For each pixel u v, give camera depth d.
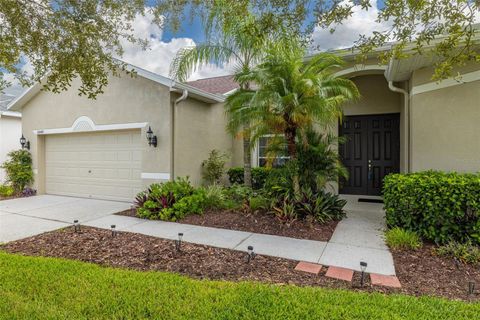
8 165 10.91
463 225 4.66
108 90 9.32
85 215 7.23
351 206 7.93
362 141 9.26
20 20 3.87
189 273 3.81
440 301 2.94
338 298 2.99
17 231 5.85
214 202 7.36
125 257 4.38
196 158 9.51
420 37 3.18
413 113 6.44
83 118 9.86
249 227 5.92
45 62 4.31
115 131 9.48
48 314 2.68
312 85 5.93
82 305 2.83
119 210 7.81
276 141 6.76
